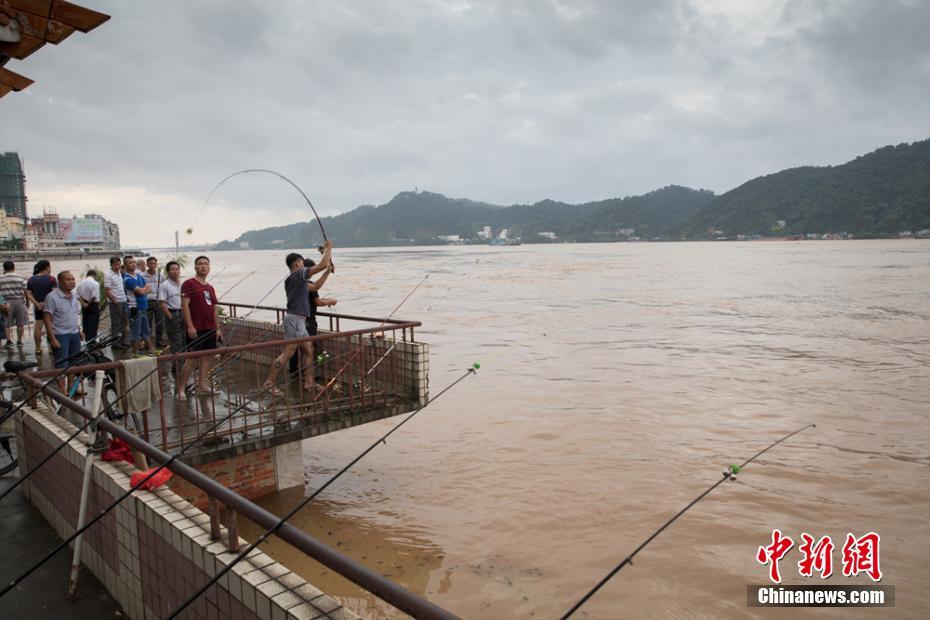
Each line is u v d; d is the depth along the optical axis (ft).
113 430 14.43
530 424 37.78
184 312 26.03
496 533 23.66
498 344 69.05
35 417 19.17
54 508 17.63
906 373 51.08
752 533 23.44
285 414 23.88
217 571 10.39
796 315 92.07
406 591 7.76
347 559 8.50
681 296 125.70
